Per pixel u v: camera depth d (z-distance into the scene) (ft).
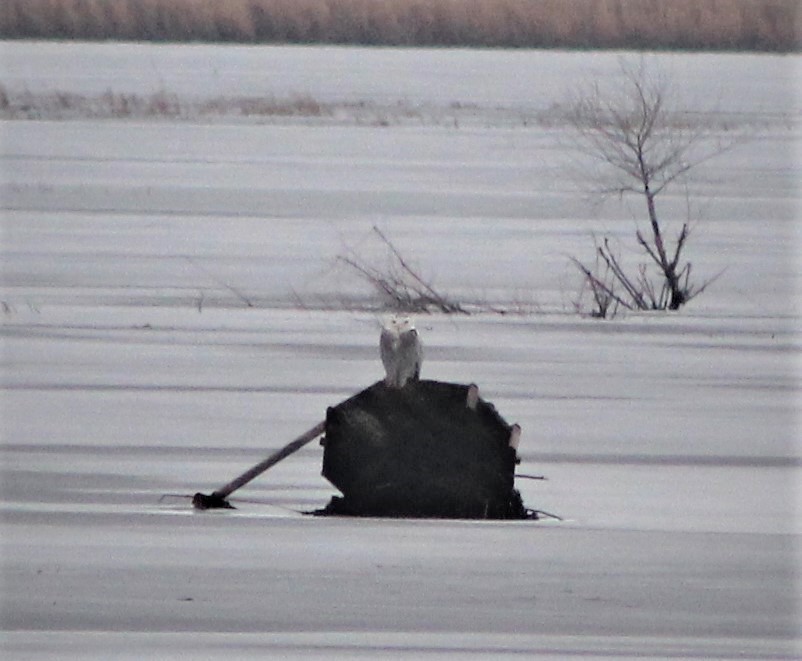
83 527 118.32
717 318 229.25
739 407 168.86
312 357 195.62
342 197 359.05
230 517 121.19
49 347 198.39
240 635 96.99
